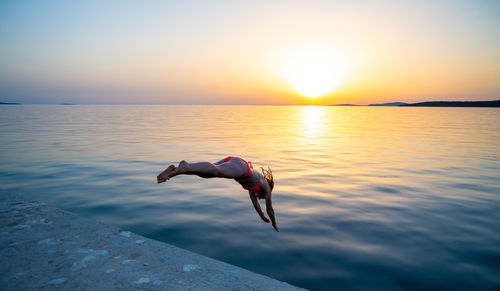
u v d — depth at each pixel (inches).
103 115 2768.2
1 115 2544.3
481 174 421.1
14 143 721.0
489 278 158.9
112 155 557.0
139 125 1450.5
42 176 392.8
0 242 133.6
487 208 275.7
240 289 107.3
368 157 563.5
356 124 1707.7
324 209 272.1
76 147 659.4
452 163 506.3
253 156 562.6
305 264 173.6
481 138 914.1
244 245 198.4
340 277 159.9
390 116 3097.9
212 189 341.7
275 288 110.7
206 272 117.7
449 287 150.9
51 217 167.0
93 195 311.1
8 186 343.0
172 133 1032.8
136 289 101.6
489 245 198.7
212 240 205.8
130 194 317.4
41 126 1318.9
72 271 111.1
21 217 165.2
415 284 153.4
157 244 139.8
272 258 180.7
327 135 1013.2
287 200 299.0
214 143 749.9
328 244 200.5
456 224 236.4
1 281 102.2
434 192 329.4
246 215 256.7
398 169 454.0
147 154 569.6
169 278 110.6
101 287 101.5
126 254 127.7
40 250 127.4
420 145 742.5
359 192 328.2
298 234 217.0
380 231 222.4
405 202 293.3
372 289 149.1
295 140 844.6
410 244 200.7
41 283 102.0
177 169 118.9
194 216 253.1
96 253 126.9
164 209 270.5
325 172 430.3
